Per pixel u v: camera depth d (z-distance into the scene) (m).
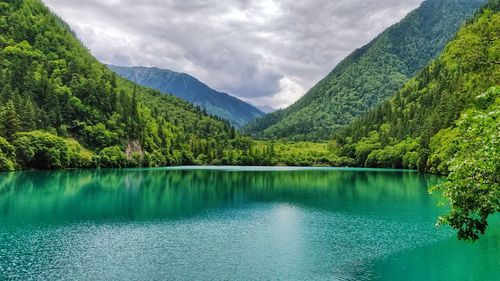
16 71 166.62
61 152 144.00
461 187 16.06
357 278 31.84
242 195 85.44
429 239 44.31
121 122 196.88
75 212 60.50
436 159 124.19
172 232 47.66
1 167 120.00
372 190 95.56
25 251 38.34
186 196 82.25
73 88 192.12
